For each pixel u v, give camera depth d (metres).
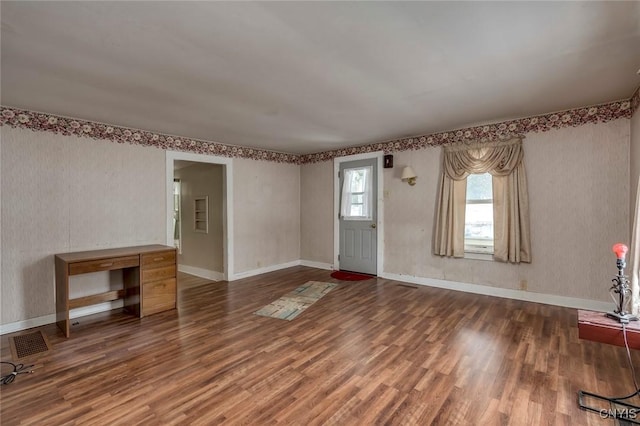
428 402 1.99
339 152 5.85
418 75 2.56
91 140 3.79
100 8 1.65
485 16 1.77
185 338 2.98
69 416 1.87
